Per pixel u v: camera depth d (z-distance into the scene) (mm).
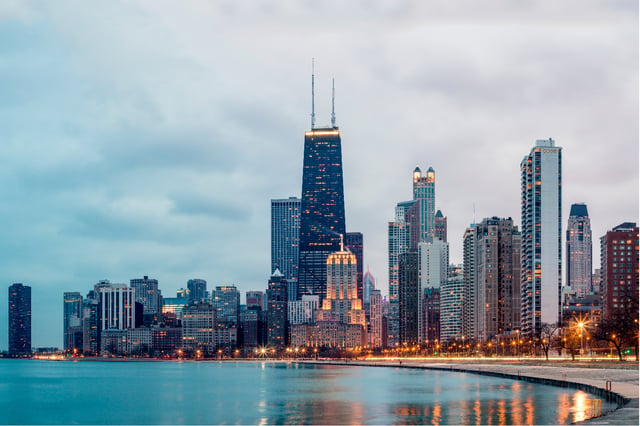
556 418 163000
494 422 163875
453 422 169250
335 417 188625
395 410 197750
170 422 194250
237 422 186625
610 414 132875
